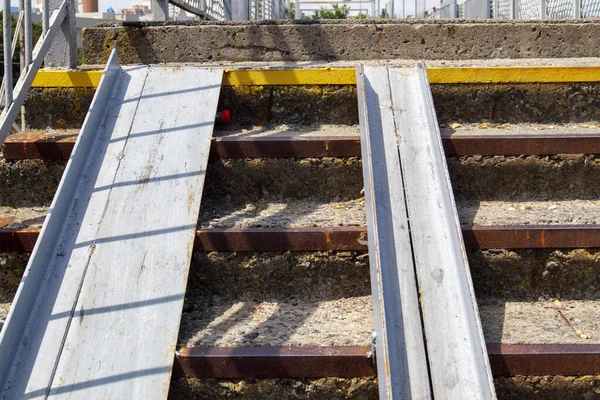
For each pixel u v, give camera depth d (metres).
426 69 4.25
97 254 3.17
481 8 10.47
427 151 3.67
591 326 3.08
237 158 3.84
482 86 4.30
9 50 3.53
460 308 2.91
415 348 2.78
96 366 2.74
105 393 2.64
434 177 3.52
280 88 4.31
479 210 3.71
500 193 3.89
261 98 4.31
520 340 2.94
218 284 3.36
